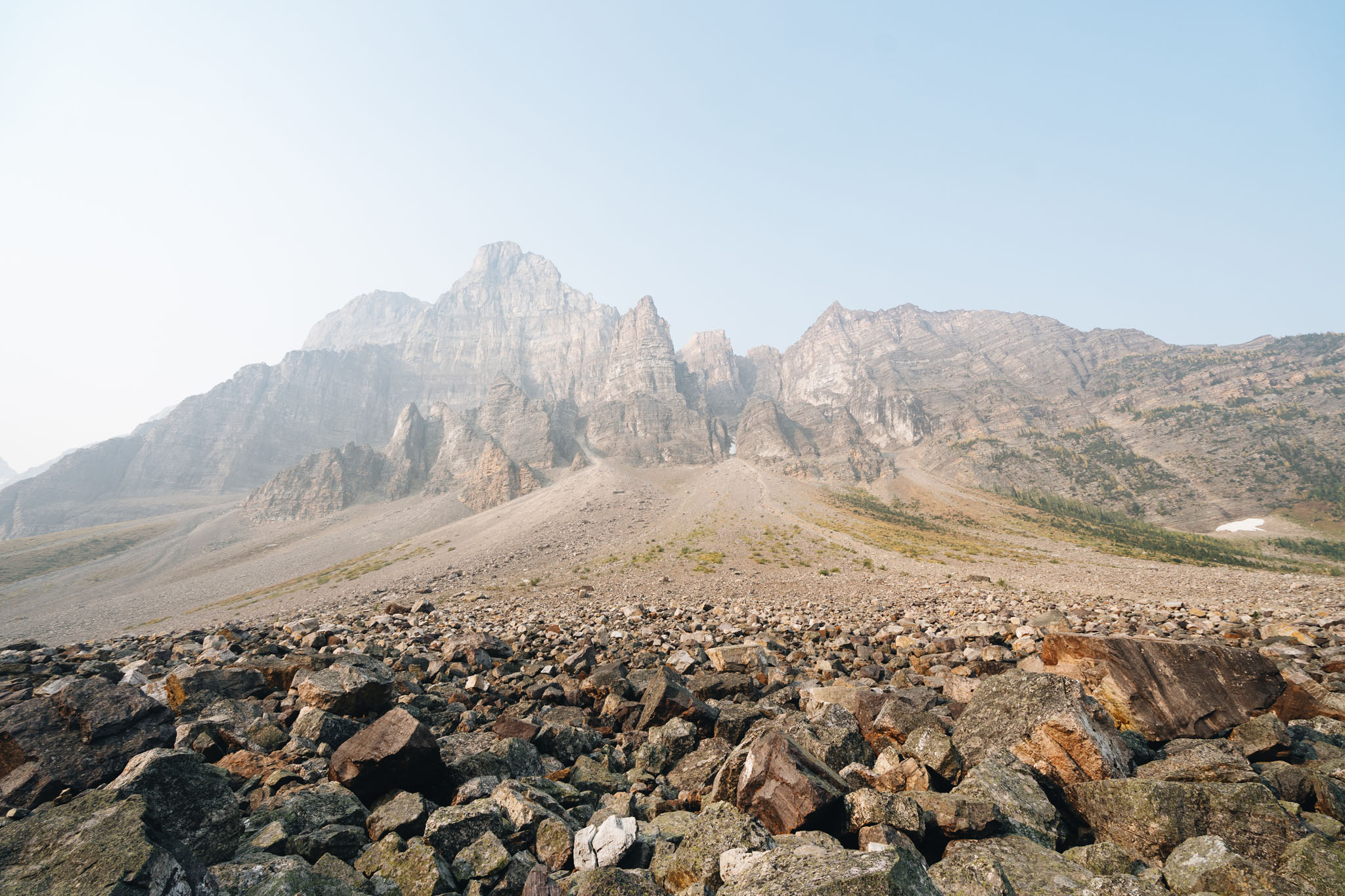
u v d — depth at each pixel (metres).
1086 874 5.77
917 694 12.88
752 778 7.59
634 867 6.74
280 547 195.75
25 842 5.42
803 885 5.12
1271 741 8.81
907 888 5.06
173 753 7.34
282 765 9.19
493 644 21.30
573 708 14.11
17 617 136.88
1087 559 112.88
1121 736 9.34
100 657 18.84
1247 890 5.50
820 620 34.06
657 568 88.56
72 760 8.20
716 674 16.17
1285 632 21.14
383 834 7.30
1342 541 180.00
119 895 4.78
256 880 5.73
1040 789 7.64
